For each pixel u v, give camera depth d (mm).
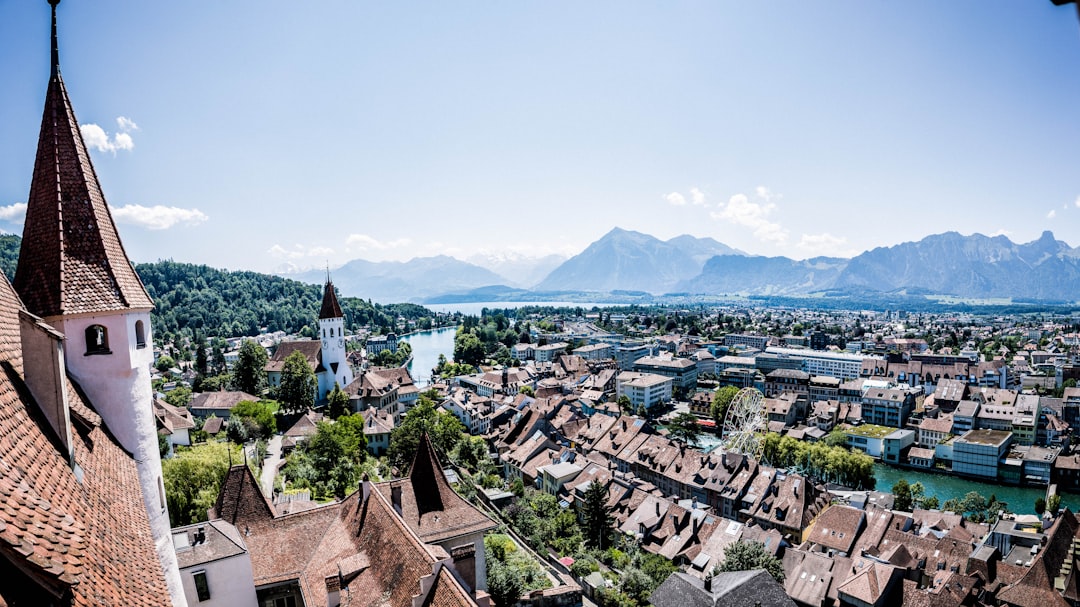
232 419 126562
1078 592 75688
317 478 96688
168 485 69250
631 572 81625
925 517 109125
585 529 102375
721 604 64562
